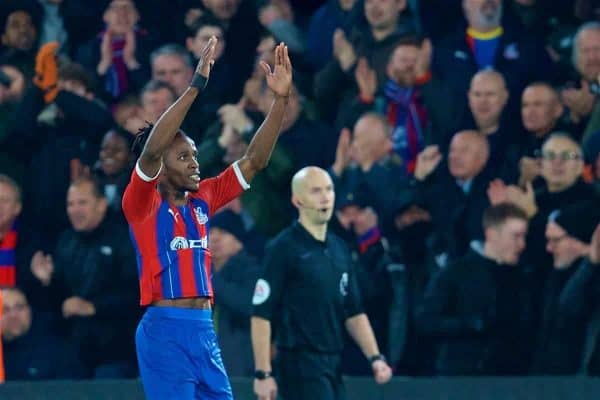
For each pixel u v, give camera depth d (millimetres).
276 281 29359
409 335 33344
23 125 39250
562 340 31859
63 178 38562
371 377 31797
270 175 36406
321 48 39531
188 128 38781
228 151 36969
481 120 35406
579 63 35344
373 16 37531
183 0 41000
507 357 32188
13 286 36688
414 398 31391
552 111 34875
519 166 34469
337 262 29688
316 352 29453
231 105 37406
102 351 35781
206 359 23438
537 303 32500
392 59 36688
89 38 41969
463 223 34031
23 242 38000
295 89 37250
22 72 41125
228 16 39719
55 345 35812
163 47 39125
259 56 38312
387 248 33969
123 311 35875
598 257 31562
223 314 34344
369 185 35000
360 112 37094
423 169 35062
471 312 32188
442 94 36344
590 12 37594
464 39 37312
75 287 36219
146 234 23188
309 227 29688
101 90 40375
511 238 32188
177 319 23234
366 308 33594
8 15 42062
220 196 24156
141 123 38062
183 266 23250
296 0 42438
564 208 32812
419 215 34594
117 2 40438
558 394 30719
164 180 23500
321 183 29484
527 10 37562
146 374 23359
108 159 37719
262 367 29312
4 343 35781
